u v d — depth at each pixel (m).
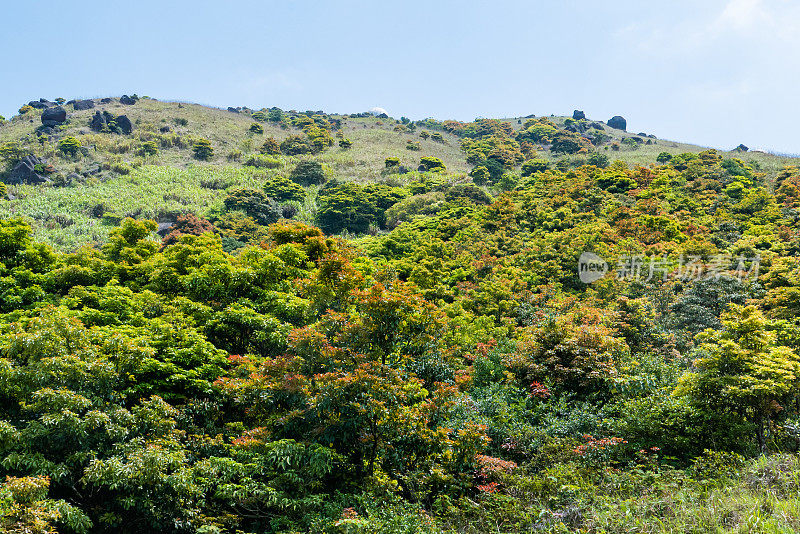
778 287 24.83
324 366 10.66
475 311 25.88
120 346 10.22
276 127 106.69
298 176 68.75
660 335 19.73
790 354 10.96
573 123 122.00
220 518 9.31
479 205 50.56
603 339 14.64
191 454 10.00
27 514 6.80
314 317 13.84
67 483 8.77
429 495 10.02
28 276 15.38
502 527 8.23
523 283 28.31
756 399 10.67
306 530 8.68
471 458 10.06
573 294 28.73
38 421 8.98
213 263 15.62
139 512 9.19
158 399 9.87
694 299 23.61
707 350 13.02
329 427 9.56
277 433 10.49
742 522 6.14
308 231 19.70
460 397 12.75
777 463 7.91
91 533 9.07
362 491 9.62
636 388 13.11
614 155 88.06
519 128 126.88
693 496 7.35
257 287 15.24
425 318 11.12
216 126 93.81
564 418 12.41
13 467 8.36
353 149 89.75
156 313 13.87
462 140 110.06
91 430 9.09
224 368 12.91
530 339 15.55
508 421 12.54
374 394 9.29
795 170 54.06
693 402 11.28
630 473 9.19
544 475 9.58
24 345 9.41
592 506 7.62
